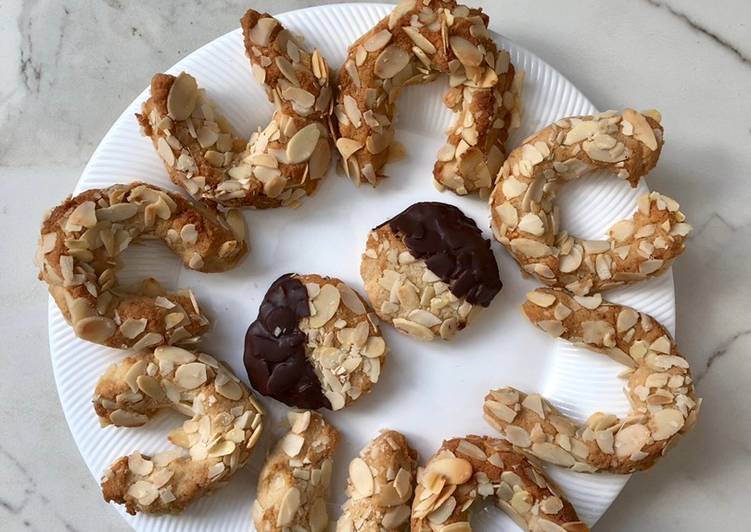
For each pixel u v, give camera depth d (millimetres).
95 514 448
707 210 438
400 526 400
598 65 440
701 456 437
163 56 449
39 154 449
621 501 435
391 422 414
